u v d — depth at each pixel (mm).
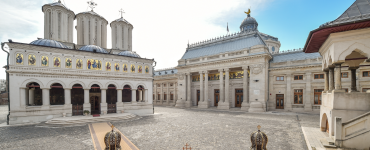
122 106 27812
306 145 12625
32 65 21703
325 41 13805
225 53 38688
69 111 23750
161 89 54938
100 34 39438
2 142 13672
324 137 13750
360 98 11570
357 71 27375
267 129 17719
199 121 22766
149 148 12172
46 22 33531
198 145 12859
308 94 31344
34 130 17672
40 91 25969
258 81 34000
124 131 17156
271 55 36438
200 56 43156
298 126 19016
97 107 30859
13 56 20703
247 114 29516
